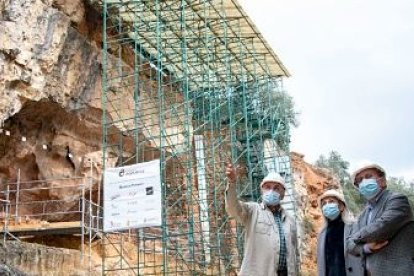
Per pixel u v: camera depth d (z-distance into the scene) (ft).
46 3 58.23
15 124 59.36
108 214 48.19
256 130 89.40
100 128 67.00
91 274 52.21
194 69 77.77
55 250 48.70
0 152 59.41
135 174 48.21
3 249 42.98
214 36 75.92
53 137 63.00
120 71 67.97
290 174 90.17
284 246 22.54
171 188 70.79
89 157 65.36
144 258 60.54
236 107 87.45
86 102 64.08
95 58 65.57
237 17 73.31
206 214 75.05
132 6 69.56
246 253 22.54
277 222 23.18
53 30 58.49
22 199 61.98
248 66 89.15
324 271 22.70
